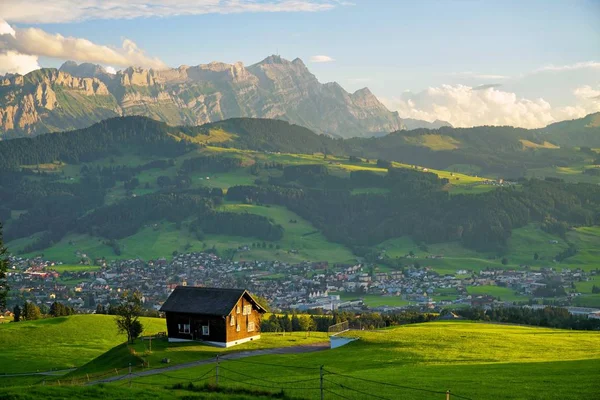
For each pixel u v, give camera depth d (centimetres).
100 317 15975
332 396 5991
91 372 9056
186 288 11156
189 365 8838
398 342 9581
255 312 11288
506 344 9125
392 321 18100
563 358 7888
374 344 9631
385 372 7156
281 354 9431
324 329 17838
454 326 12544
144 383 7219
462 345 9088
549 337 9950
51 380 8781
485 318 18688
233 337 10619
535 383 6081
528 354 8269
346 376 6950
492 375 6612
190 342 10644
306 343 10762
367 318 19200
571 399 5441
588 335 10344
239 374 7656
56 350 12838
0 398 5600
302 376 7275
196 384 6912
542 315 19750
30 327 14638
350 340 10012
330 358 8681
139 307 10812
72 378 8575
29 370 11162
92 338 14062
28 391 5891
